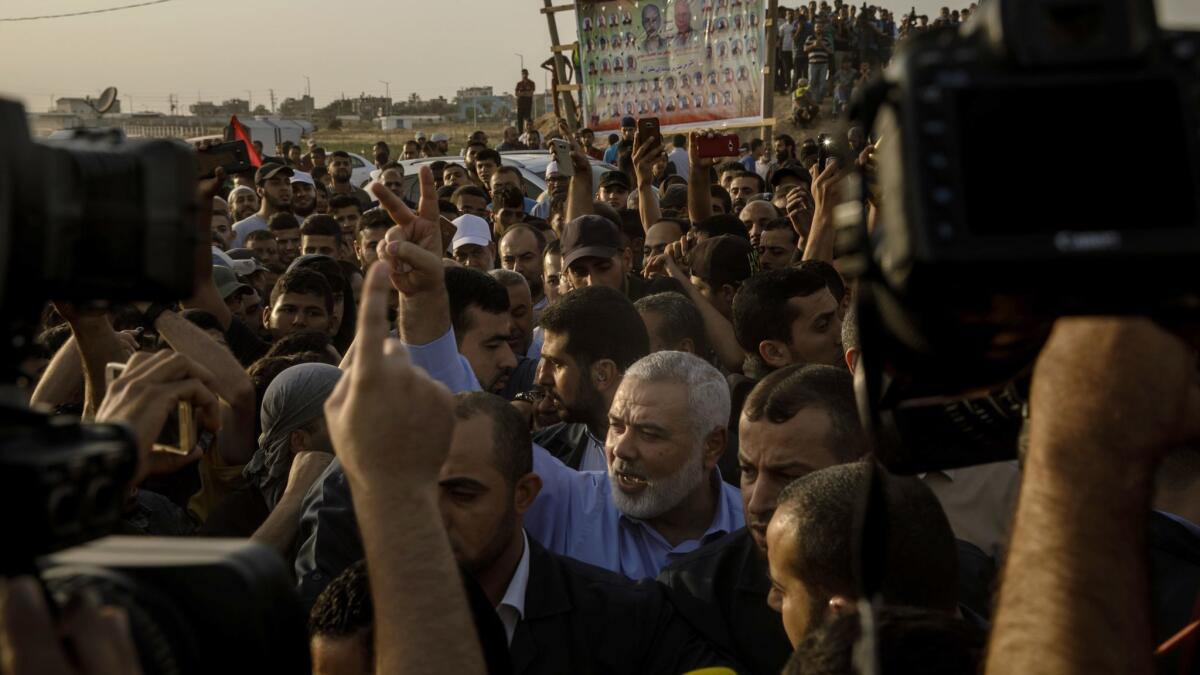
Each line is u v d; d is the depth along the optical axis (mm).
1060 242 826
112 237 1036
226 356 3275
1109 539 998
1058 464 1012
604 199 10781
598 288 4172
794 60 28531
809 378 2875
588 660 2730
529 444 2840
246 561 1170
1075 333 1007
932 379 1163
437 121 91500
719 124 19359
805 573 2129
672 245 7129
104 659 974
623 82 20109
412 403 1458
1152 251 822
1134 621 995
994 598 1120
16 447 925
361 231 7430
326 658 2170
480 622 2088
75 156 1017
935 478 3041
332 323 5898
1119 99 839
